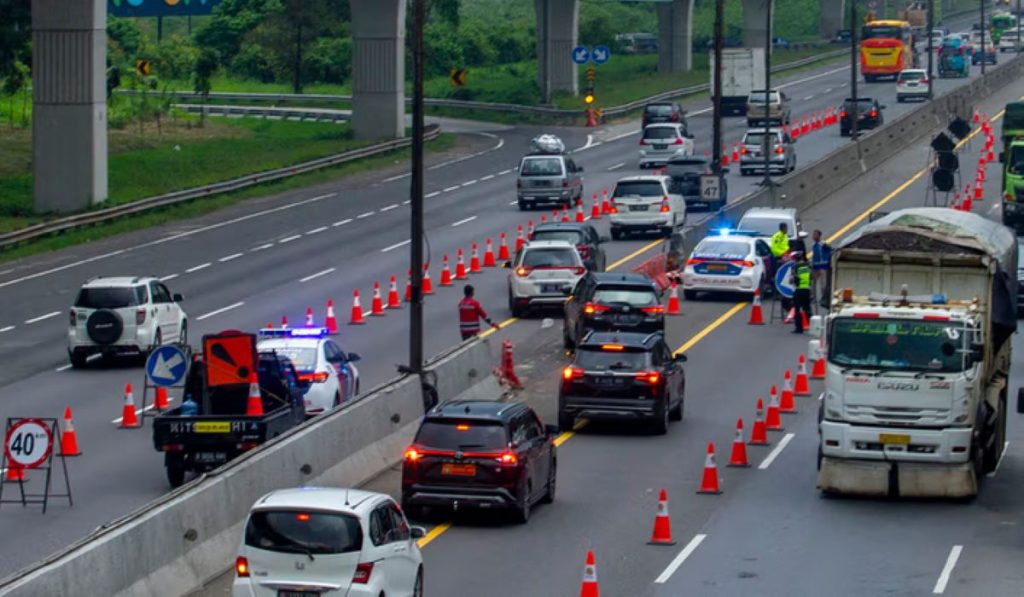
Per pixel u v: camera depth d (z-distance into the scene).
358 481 62.94
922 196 159.12
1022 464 68.56
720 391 84.25
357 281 118.44
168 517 47.62
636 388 73.25
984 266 62.62
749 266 111.56
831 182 164.25
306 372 71.50
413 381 71.94
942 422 60.25
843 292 63.16
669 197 137.88
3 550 53.25
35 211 146.50
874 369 60.69
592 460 69.50
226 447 61.28
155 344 91.19
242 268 124.19
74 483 63.59
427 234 141.12
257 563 41.25
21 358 93.81
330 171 182.75
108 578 43.50
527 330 101.50
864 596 48.34
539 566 51.94
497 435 56.59
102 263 126.69
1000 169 175.25
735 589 49.12
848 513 59.81
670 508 60.69
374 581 41.25
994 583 49.75
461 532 56.88
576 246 110.38
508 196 165.62
